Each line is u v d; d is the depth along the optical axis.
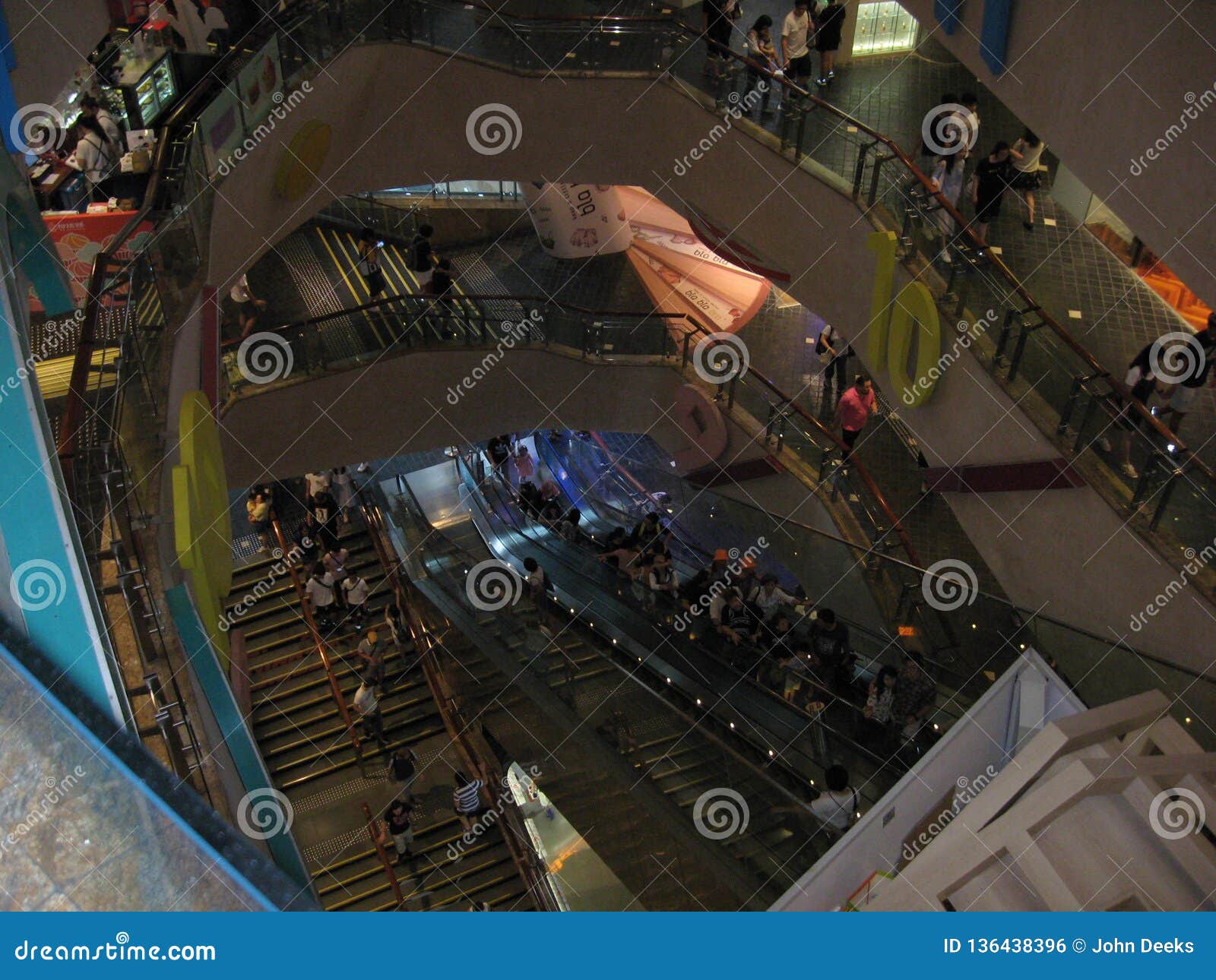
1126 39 8.12
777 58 14.49
